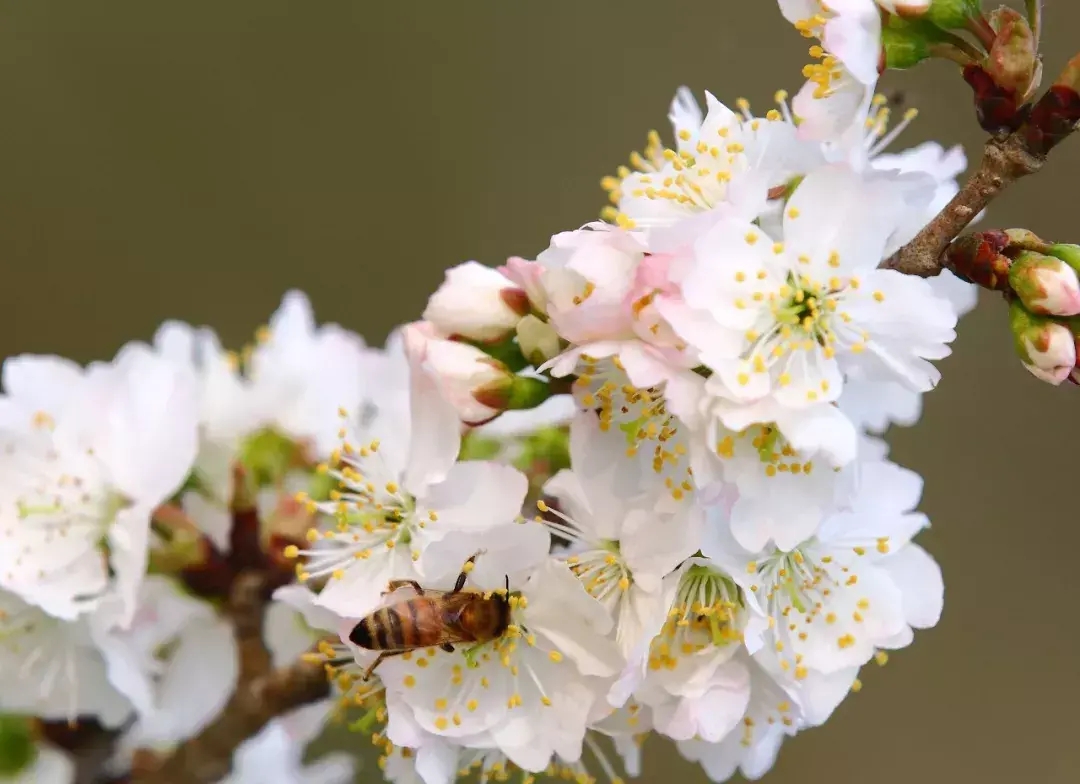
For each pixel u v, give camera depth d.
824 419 0.40
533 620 0.41
